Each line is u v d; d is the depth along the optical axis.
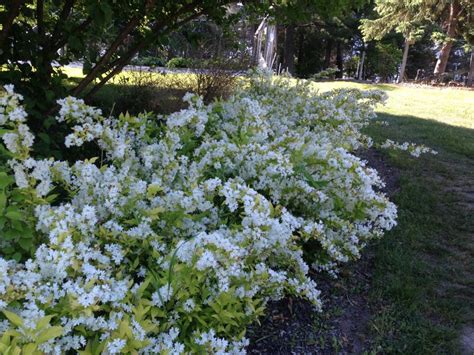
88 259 1.55
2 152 1.86
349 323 2.41
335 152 2.54
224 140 2.62
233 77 5.89
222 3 3.97
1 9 3.54
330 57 28.69
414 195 4.22
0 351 1.06
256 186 2.40
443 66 18.34
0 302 1.22
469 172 5.00
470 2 16.72
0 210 1.49
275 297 2.04
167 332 1.62
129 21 3.85
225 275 1.61
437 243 3.38
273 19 4.31
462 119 8.16
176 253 1.62
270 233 1.91
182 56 6.28
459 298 2.70
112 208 1.83
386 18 18.12
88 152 3.46
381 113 8.37
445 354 2.22
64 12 3.71
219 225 2.12
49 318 1.15
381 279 2.79
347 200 2.53
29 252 1.67
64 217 1.58
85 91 5.52
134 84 5.71
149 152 2.24
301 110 3.68
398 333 2.35
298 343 2.23
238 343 1.68
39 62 3.37
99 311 1.52
